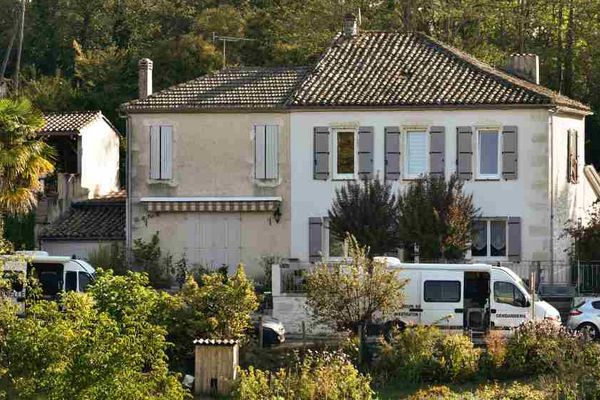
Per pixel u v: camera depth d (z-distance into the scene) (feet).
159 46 370.53
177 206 256.52
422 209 230.89
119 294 182.60
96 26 414.82
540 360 182.60
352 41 272.10
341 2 367.04
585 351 167.63
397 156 253.03
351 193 236.63
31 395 135.33
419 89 255.50
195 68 362.94
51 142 288.30
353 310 202.28
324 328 215.51
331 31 365.61
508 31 374.43
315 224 254.88
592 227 246.47
